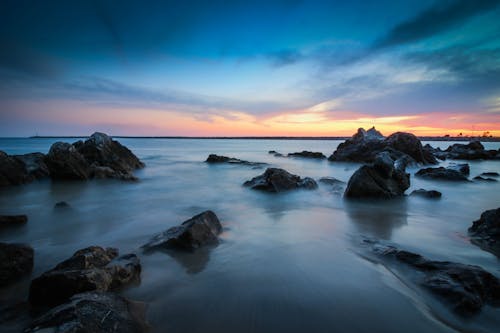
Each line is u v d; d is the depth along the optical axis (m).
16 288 5.70
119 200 14.58
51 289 4.86
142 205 13.45
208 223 8.41
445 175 21.31
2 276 5.71
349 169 29.66
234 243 7.98
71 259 5.65
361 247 7.68
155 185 19.36
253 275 6.02
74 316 3.82
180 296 5.25
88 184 18.73
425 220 10.83
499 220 8.48
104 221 10.68
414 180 21.41
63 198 14.91
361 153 36.00
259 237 8.52
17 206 13.16
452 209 12.66
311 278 5.86
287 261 6.73
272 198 14.80
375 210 12.34
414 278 5.83
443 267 5.91
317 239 8.36
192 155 52.53
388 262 6.62
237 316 4.64
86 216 11.42
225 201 14.27
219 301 5.07
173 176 24.25
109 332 3.83
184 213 11.91
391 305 4.91
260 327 4.37
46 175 20.16
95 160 23.11
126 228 9.80
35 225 10.09
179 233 7.66
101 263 5.95
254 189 16.80
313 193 15.81
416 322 4.49
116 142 27.17
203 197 15.30
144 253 7.30
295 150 76.44
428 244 8.07
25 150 56.50
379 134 42.53
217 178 23.20
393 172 15.59
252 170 29.06
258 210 12.30
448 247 7.84
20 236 8.94
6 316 4.58
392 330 4.30
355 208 12.67
